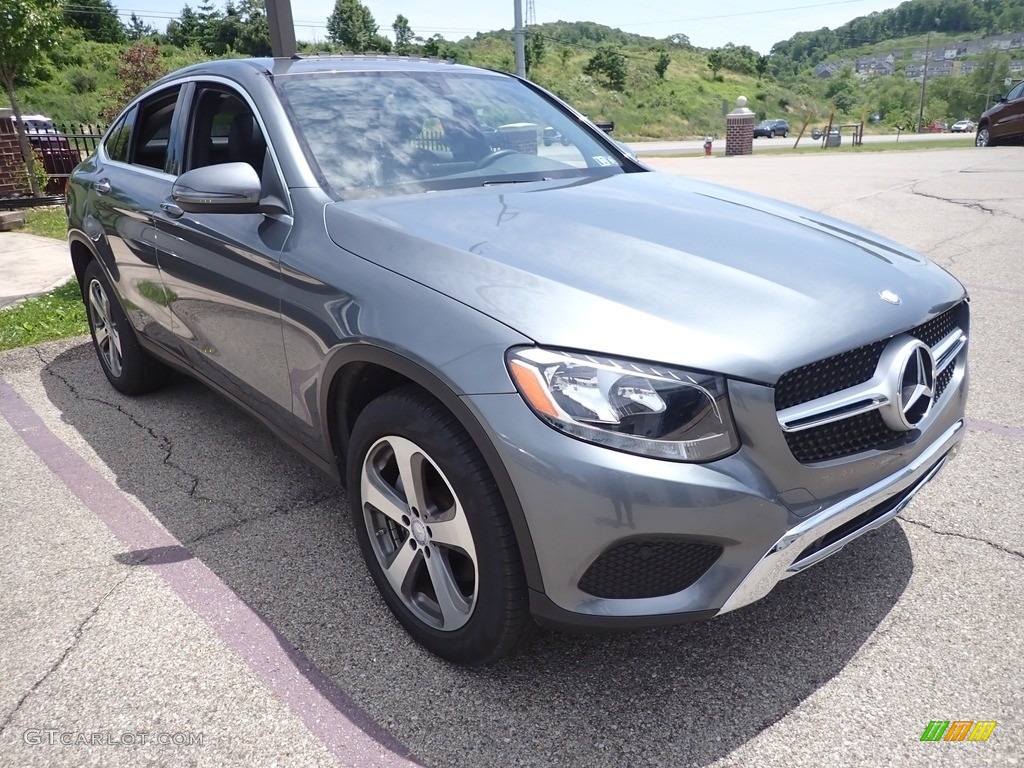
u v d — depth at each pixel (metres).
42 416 4.07
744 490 1.79
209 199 2.54
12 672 2.21
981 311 5.31
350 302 2.22
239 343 2.86
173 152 3.45
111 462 3.53
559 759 1.89
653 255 2.16
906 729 1.95
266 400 2.82
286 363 2.58
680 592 1.86
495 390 1.82
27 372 4.73
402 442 2.09
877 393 1.99
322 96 2.98
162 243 3.26
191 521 3.02
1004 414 3.74
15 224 9.55
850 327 1.97
